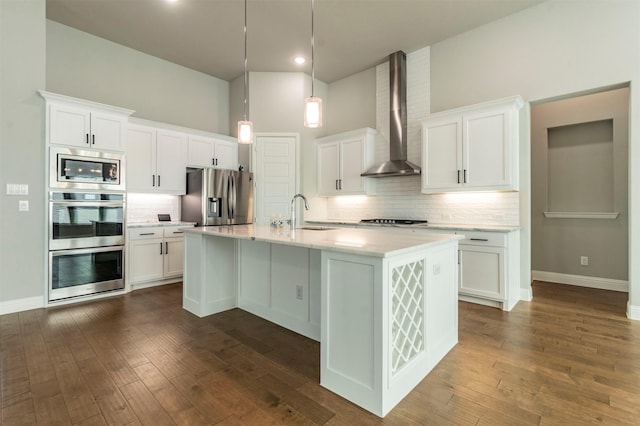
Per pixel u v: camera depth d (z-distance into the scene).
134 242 3.95
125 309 3.25
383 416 1.61
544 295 3.76
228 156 5.23
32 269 3.23
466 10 3.53
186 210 4.81
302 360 2.20
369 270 1.69
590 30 3.16
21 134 3.15
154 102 4.75
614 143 3.97
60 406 1.67
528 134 3.54
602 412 1.62
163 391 1.81
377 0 3.35
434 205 4.34
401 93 4.45
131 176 4.12
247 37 4.14
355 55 4.60
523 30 3.54
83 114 3.51
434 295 2.14
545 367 2.07
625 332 2.63
